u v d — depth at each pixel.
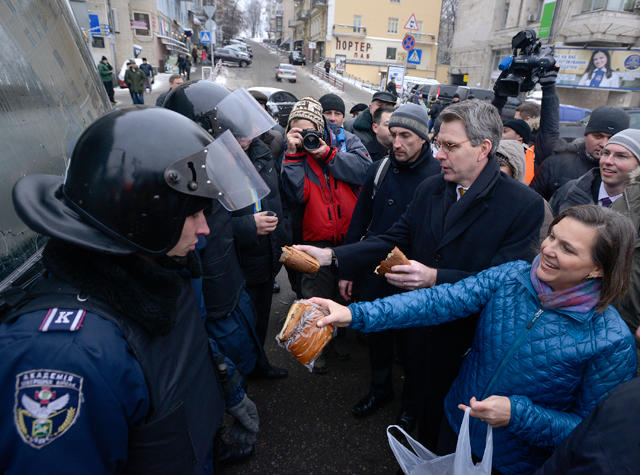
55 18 1.61
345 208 2.61
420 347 1.79
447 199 1.66
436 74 39.56
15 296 0.79
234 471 1.91
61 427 0.67
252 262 2.24
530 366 1.19
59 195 0.82
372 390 2.29
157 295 0.83
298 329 1.23
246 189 0.96
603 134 2.78
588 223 1.05
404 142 2.08
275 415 2.26
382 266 1.57
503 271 1.35
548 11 10.40
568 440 0.84
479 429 1.32
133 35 22.52
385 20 38.41
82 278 0.76
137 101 14.21
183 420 0.89
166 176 0.77
